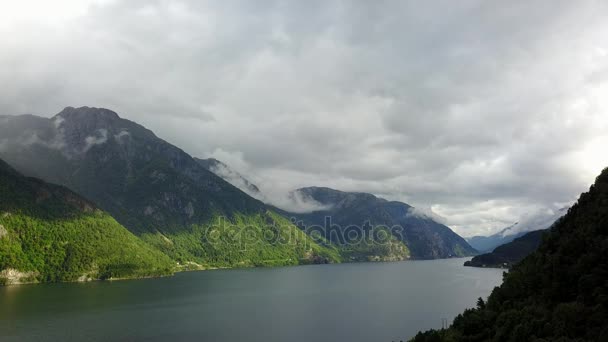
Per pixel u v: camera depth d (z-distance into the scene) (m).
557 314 98.38
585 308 96.62
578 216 132.88
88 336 193.62
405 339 188.62
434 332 124.56
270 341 186.25
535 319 99.19
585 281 104.06
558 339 89.81
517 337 97.88
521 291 124.94
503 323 109.81
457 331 121.62
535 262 132.12
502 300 128.88
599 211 123.88
